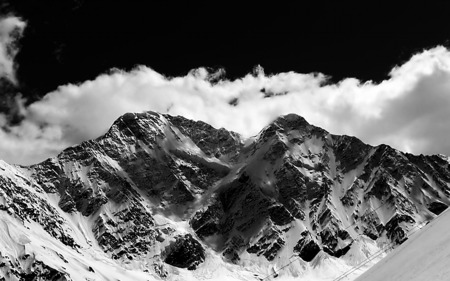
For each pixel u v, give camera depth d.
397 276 47.91
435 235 50.62
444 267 41.31
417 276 43.88
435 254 45.69
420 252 49.38
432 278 40.91
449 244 45.34
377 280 51.56
